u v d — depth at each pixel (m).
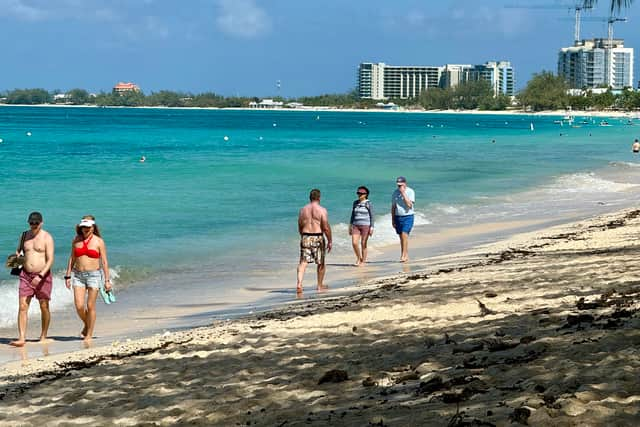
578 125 196.62
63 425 8.55
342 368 9.78
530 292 14.38
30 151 67.75
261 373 10.17
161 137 102.44
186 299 17.94
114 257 22.25
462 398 7.26
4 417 9.21
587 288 14.03
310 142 93.00
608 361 7.79
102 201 33.72
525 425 6.09
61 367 12.09
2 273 19.86
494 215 32.56
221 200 35.09
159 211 31.30
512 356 8.91
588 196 39.69
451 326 11.83
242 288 19.03
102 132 117.62
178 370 10.93
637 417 5.99
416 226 29.42
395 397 7.88
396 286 17.27
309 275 20.64
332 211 32.03
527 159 66.38
